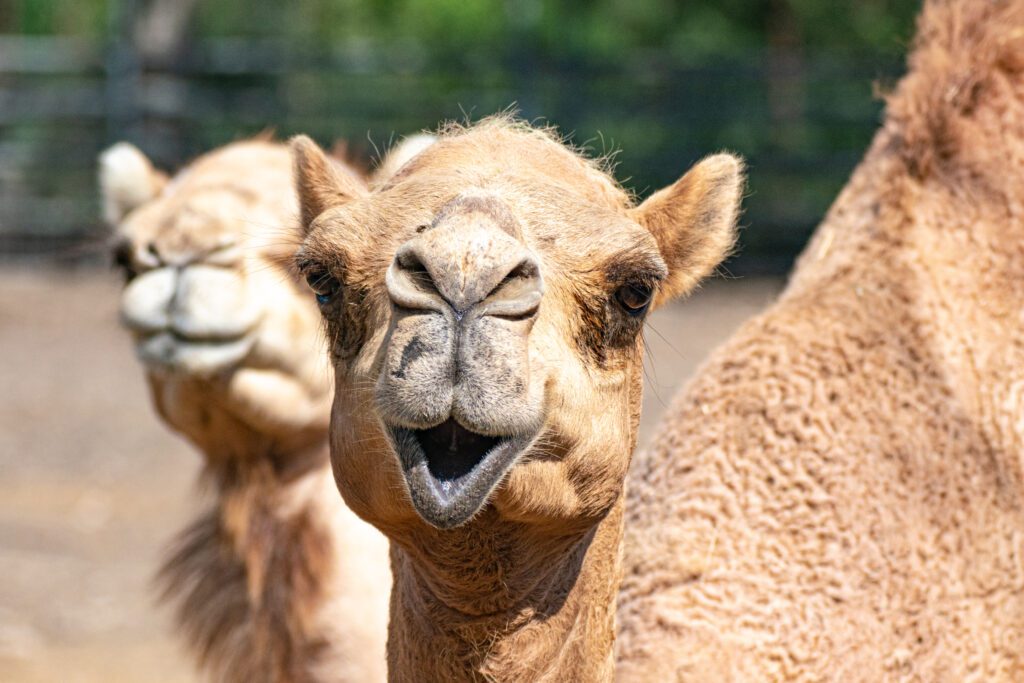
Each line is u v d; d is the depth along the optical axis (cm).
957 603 503
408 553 417
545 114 3003
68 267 2877
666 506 520
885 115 613
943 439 521
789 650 484
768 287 2738
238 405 639
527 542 407
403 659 440
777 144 3045
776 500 507
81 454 1661
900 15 2034
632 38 3878
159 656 1051
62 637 1084
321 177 489
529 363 361
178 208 651
